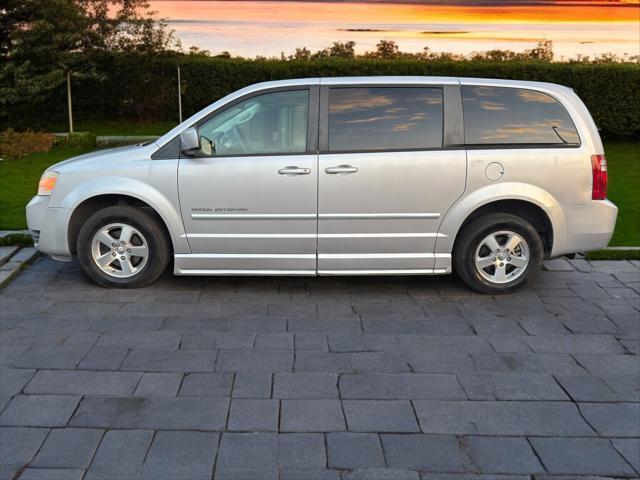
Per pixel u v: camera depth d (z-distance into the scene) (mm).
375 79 5820
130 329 5070
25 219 7941
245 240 5734
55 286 6004
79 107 14750
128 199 6020
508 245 5859
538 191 5723
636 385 4285
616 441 3656
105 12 13547
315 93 5738
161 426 3746
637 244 7324
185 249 5793
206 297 5793
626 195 9617
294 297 5828
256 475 3322
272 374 4371
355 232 5727
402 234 5730
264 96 5754
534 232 5793
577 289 6082
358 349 4766
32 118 14266
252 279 6285
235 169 5629
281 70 13898
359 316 5402
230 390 4156
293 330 5098
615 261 6902
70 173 5836
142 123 14711
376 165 5613
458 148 5695
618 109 13469
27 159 11648
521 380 4328
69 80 13680
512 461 3463
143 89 14297
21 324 5133
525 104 5805
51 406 3939
